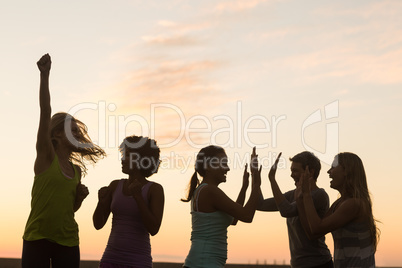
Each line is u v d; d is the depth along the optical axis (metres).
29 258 5.09
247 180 5.96
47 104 5.02
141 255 5.16
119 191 5.30
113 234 5.21
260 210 6.55
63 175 5.18
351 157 5.25
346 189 5.25
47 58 5.05
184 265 5.33
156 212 5.13
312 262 5.88
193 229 5.38
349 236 5.07
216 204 5.28
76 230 5.36
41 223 5.09
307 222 5.51
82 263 7.90
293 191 6.45
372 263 5.06
